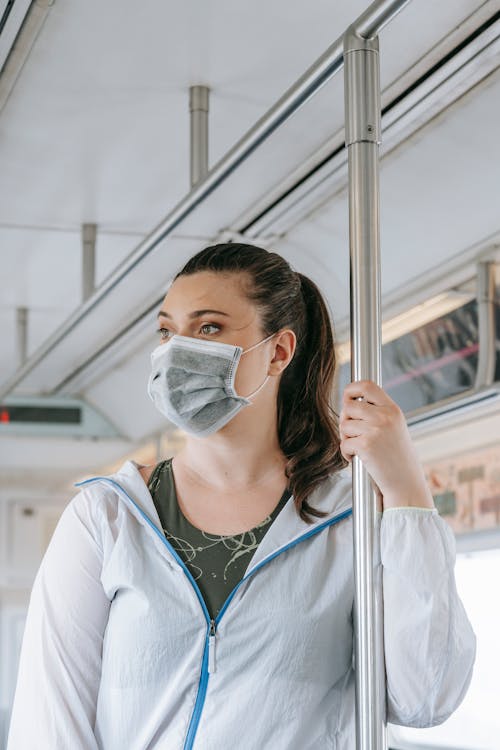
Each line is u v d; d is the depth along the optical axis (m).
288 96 2.93
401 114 3.92
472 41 3.51
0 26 3.51
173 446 8.15
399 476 1.85
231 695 1.80
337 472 2.05
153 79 3.94
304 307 2.12
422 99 3.82
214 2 3.46
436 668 1.82
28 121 4.30
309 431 2.04
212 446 1.97
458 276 4.74
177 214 4.05
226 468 1.97
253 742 1.79
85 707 1.89
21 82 3.98
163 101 4.11
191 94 4.02
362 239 2.07
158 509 1.96
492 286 4.63
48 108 4.18
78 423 8.29
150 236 4.36
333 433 2.07
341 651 1.88
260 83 3.95
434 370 5.20
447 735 5.91
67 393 8.22
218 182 3.71
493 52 3.53
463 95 3.77
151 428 8.06
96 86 4.00
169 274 5.80
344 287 5.13
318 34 3.63
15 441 8.33
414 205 4.48
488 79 3.66
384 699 1.84
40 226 5.38
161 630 1.83
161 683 1.82
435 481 5.94
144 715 1.83
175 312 1.99
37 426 8.23
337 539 1.94
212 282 1.99
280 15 3.52
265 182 4.65
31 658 1.89
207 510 1.95
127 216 5.24
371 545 1.86
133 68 3.87
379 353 2.02
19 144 4.51
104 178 4.82
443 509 5.88
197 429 1.95
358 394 1.90
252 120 4.23
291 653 1.82
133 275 5.84
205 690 1.81
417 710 1.87
